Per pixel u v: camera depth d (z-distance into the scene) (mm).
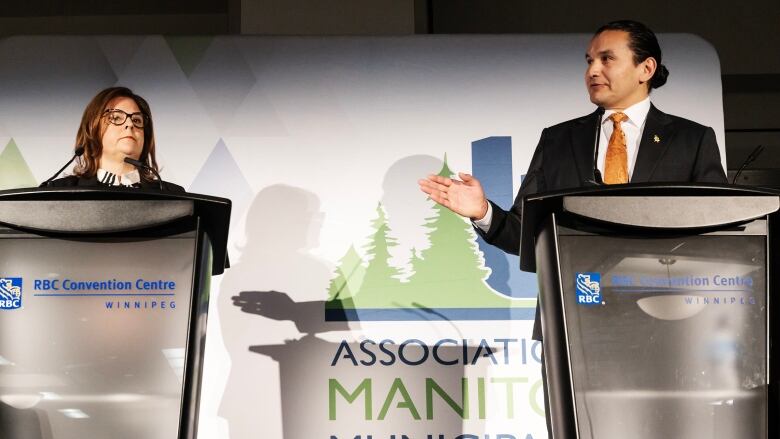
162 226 2359
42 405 2303
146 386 2312
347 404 3693
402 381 3713
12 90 3996
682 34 4098
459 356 3750
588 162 3930
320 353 3750
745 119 5555
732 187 2297
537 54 4070
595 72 4043
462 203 3549
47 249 2363
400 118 4004
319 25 4598
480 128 4004
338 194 3930
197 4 5465
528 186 3934
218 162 3951
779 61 5363
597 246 2342
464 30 5332
